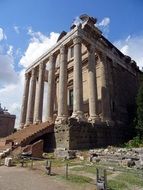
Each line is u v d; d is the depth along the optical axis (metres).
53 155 21.48
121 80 35.66
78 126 23.44
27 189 9.04
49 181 10.68
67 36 30.72
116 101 32.25
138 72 42.31
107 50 34.06
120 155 16.12
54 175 12.18
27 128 29.11
